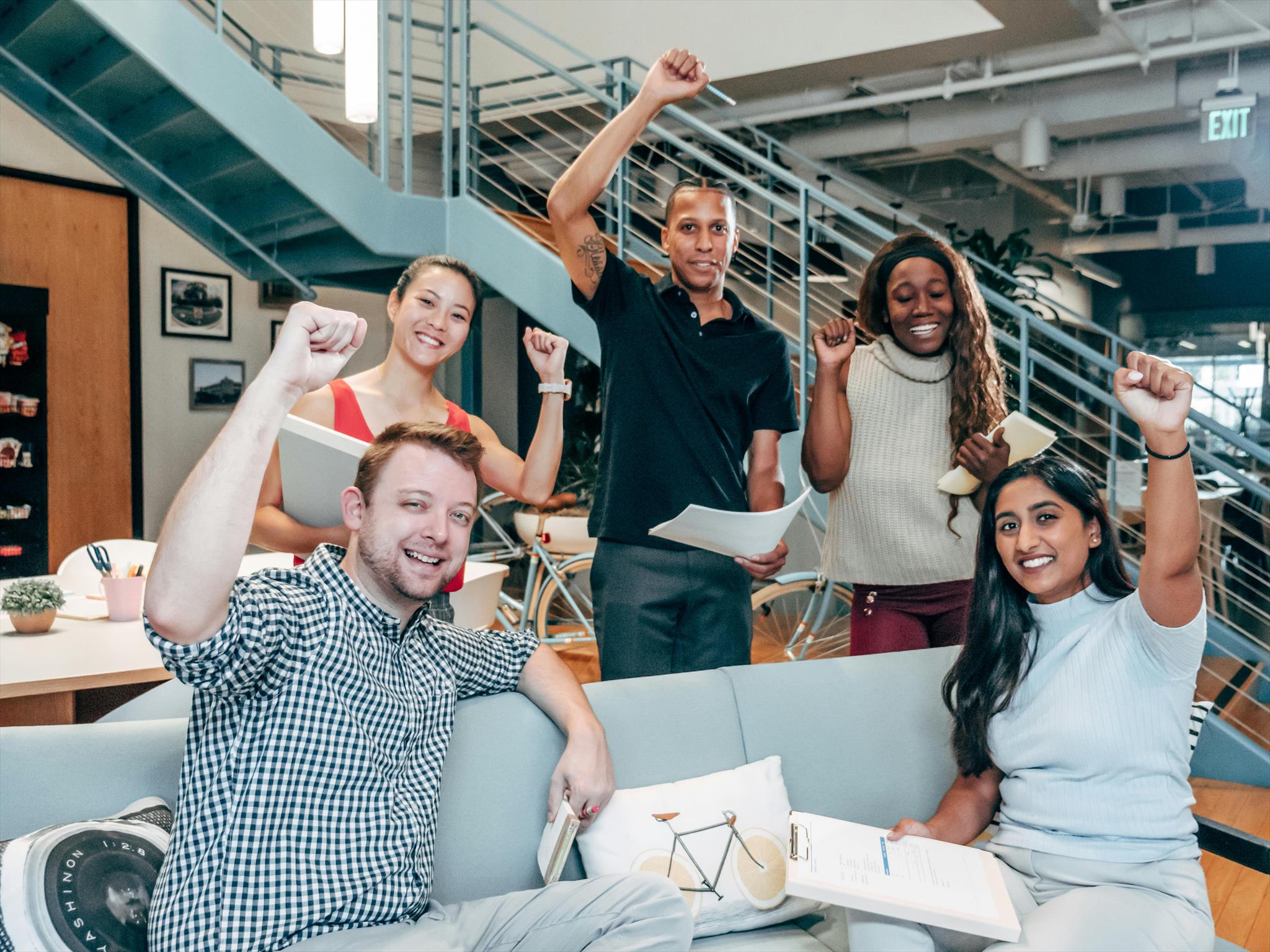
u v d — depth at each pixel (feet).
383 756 4.48
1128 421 24.06
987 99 20.44
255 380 3.89
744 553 6.54
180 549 3.74
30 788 4.58
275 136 12.62
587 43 20.75
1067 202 25.20
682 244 7.41
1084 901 4.76
